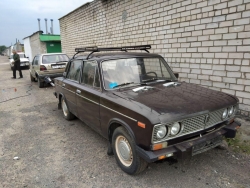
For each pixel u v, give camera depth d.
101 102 3.29
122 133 2.85
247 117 4.69
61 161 3.42
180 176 2.91
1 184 2.89
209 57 5.34
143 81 3.60
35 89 9.84
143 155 2.46
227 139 3.83
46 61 9.88
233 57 4.81
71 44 13.73
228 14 4.75
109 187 2.74
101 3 9.69
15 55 13.78
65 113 5.40
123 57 3.74
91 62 3.84
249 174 2.92
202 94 3.14
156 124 2.33
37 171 3.17
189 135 2.60
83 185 2.81
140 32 7.61
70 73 4.86
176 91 3.22
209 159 3.30
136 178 2.89
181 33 5.99
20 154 3.71
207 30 5.27
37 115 5.91
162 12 6.51
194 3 5.48
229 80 4.97
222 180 2.80
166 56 6.64
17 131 4.79
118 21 8.73
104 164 3.28
